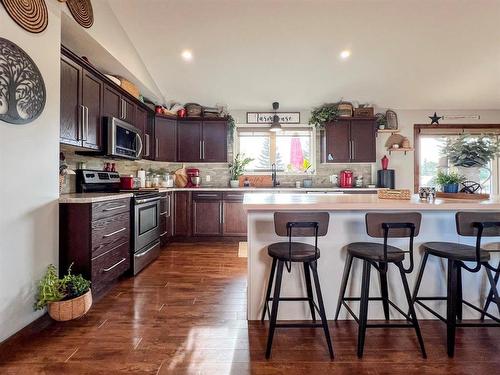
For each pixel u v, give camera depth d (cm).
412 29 325
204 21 314
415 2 290
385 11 301
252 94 465
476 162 221
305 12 303
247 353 164
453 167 233
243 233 448
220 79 425
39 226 188
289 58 378
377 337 180
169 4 292
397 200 202
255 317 202
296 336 182
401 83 435
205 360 158
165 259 353
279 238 201
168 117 457
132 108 363
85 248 214
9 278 166
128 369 150
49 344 171
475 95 465
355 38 340
